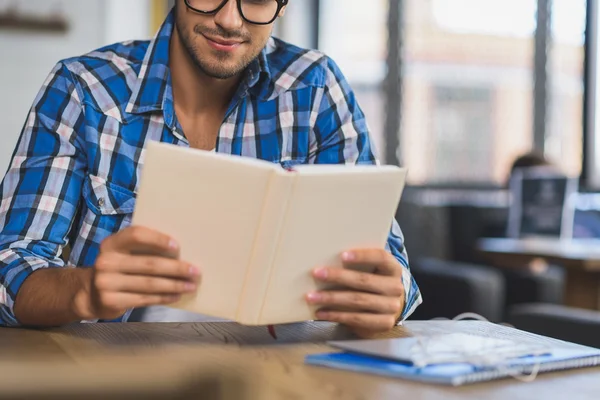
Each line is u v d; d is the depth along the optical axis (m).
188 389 0.40
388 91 6.54
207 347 1.21
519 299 4.97
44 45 5.45
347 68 6.64
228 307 1.17
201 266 1.16
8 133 5.40
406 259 1.63
